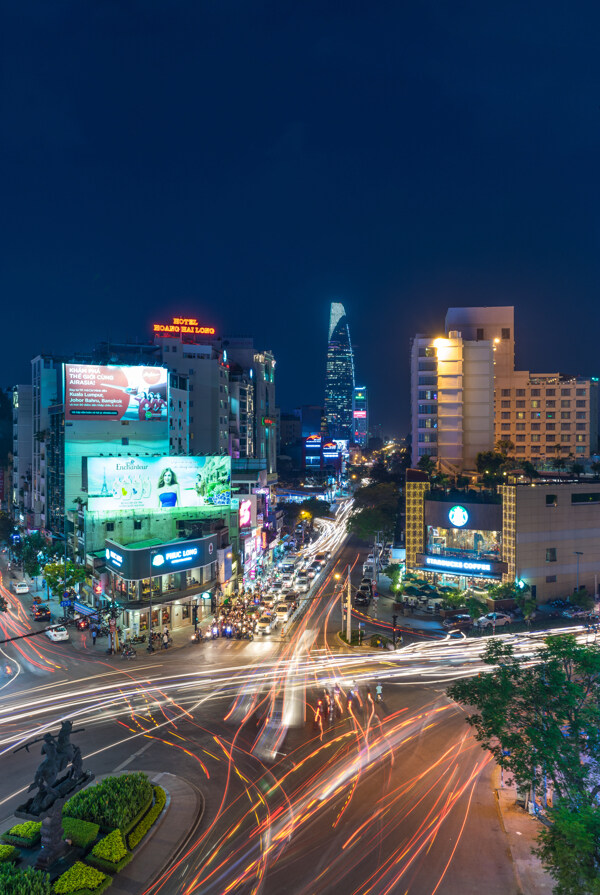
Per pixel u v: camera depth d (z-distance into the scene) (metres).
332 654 57.31
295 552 115.81
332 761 35.84
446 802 31.31
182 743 38.31
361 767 35.09
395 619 60.06
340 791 32.38
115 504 72.50
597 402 166.88
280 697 46.22
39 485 106.88
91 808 28.61
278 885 24.78
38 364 110.88
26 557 82.69
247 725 41.06
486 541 80.25
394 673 51.59
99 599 69.06
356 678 50.38
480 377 128.75
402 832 28.59
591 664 26.17
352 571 98.44
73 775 27.19
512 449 132.38
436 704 44.75
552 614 71.12
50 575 66.88
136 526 74.12
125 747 37.78
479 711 43.19
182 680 50.16
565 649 27.64
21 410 123.75
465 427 128.38
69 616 69.31
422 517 85.25
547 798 30.00
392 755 36.66
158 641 60.84
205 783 33.25
